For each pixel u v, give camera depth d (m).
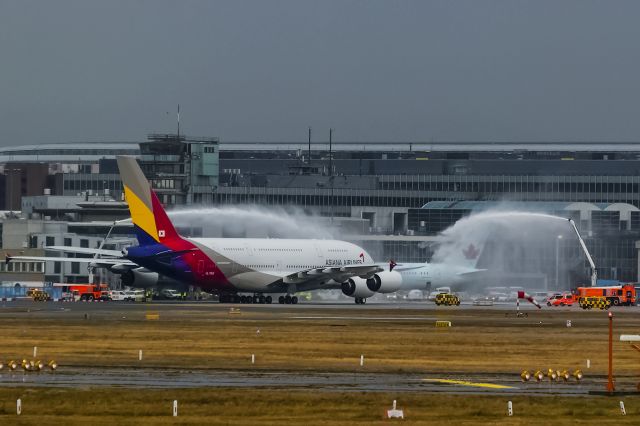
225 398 145.62
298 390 155.38
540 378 170.12
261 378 169.12
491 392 156.88
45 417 131.12
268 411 136.75
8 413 133.75
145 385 159.00
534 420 132.75
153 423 127.81
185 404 140.88
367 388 159.25
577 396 153.62
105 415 132.88
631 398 152.00
